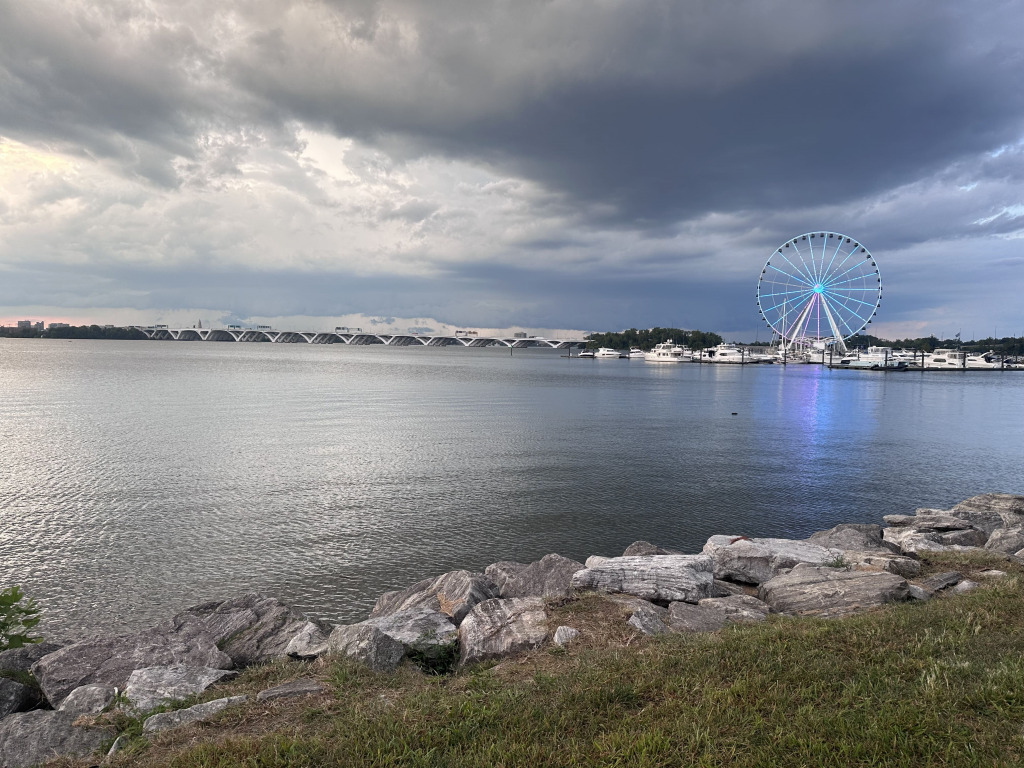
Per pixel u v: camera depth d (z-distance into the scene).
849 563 16.17
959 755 6.69
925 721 7.34
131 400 79.19
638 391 118.44
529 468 42.09
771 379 169.25
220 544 25.98
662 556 15.69
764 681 8.67
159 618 19.53
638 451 50.03
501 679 9.52
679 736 7.32
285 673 10.34
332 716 8.37
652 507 32.94
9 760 8.22
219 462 42.19
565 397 100.50
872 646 9.88
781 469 44.06
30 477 37.03
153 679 10.02
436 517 30.19
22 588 21.56
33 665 11.48
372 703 8.67
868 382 158.38
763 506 33.94
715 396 110.12
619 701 8.33
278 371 153.00
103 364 163.38
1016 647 9.68
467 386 119.19
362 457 44.84
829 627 10.85
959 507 28.42
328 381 122.62
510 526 29.09
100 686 10.05
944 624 10.77
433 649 11.27
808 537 29.03
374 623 12.07
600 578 13.98
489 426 62.66
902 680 8.60
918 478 41.78
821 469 44.34
